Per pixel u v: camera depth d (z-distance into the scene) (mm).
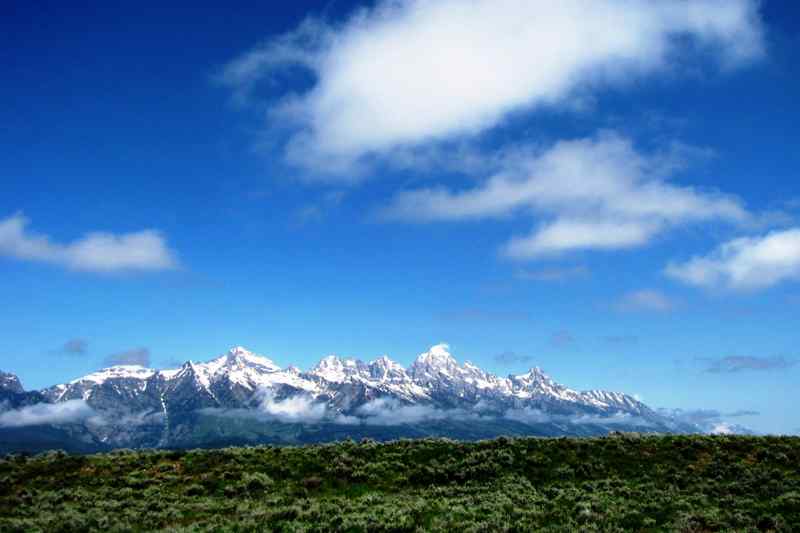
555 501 36156
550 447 46531
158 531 30266
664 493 37406
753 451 45594
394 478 41469
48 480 40000
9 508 34562
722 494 37625
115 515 32812
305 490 38812
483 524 30703
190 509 34375
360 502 35781
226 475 40812
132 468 42688
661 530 31469
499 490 38531
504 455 44188
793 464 42938
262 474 40781
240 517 32438
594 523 31719
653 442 47625
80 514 32750
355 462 44000
